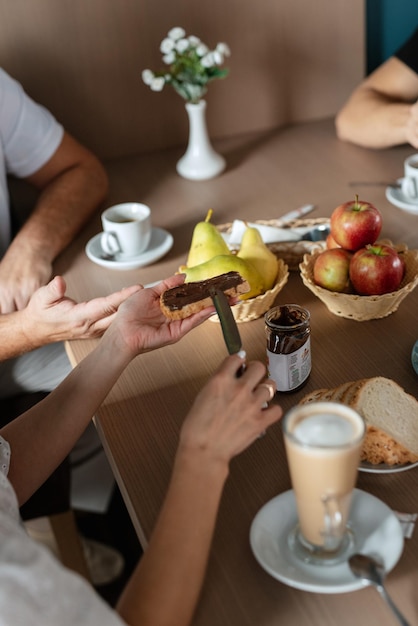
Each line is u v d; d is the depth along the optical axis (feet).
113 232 4.74
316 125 6.85
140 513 2.90
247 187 5.69
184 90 5.73
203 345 3.91
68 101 6.37
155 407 3.49
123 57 6.32
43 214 5.28
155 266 4.80
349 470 2.38
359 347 3.75
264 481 2.99
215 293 3.21
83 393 3.28
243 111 6.81
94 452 6.25
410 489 2.86
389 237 4.67
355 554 2.50
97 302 3.91
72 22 6.07
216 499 2.55
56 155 5.81
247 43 6.53
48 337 4.22
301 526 2.57
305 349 3.41
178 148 6.73
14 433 3.17
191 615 2.38
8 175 6.27
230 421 2.63
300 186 5.58
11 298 4.71
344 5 6.61
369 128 5.98
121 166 6.44
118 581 5.96
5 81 5.57
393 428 2.99
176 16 6.29
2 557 2.12
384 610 2.41
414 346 3.58
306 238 4.55
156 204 5.60
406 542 2.64
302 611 2.44
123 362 3.37
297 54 6.70
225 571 2.62
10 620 2.02
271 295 3.92
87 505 6.33
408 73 6.23
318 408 2.52
